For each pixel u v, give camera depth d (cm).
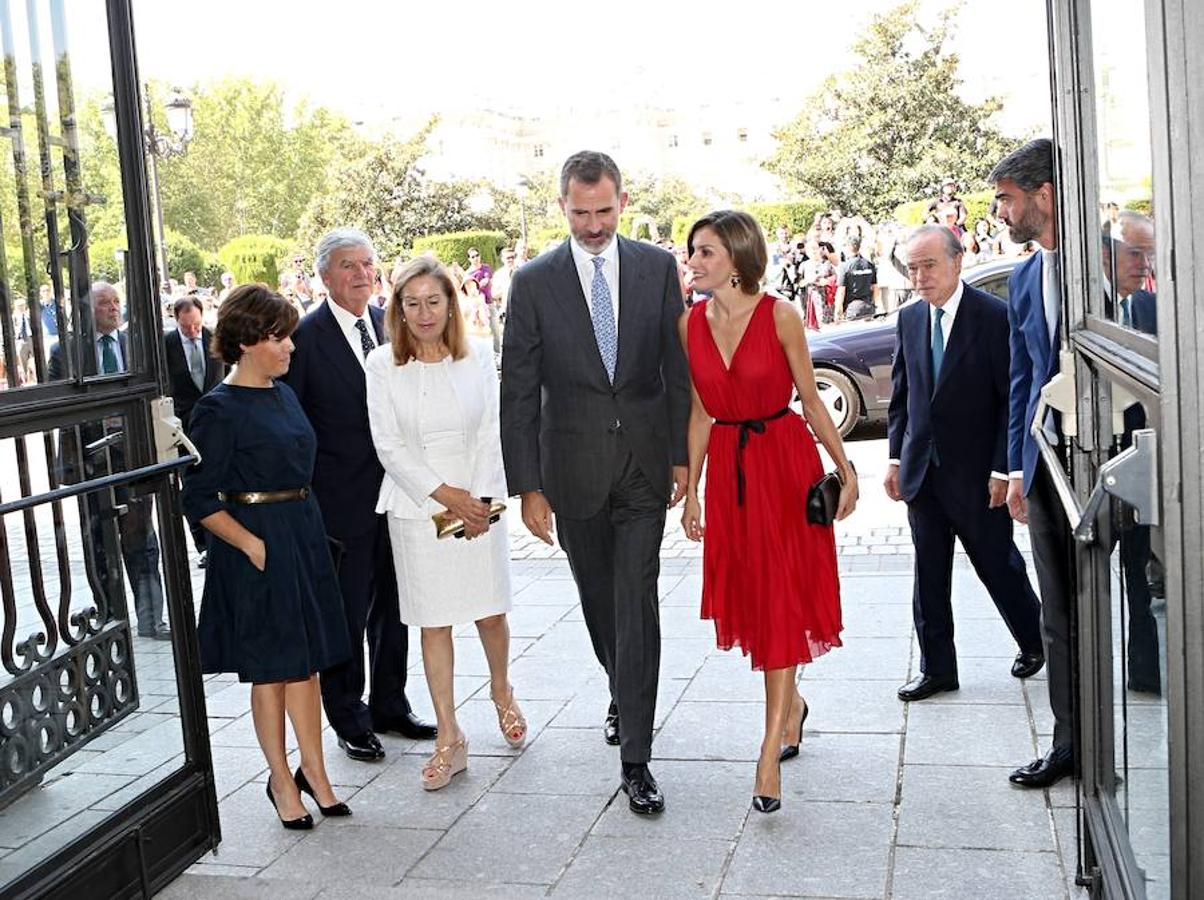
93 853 315
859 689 487
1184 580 168
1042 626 387
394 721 474
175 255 3241
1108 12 236
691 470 419
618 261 414
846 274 1694
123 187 343
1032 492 381
